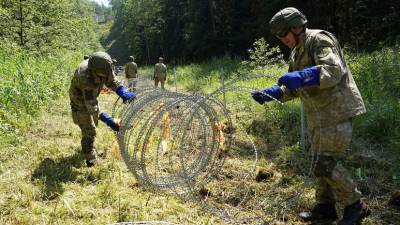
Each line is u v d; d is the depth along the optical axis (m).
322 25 25.73
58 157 5.43
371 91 7.28
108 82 4.93
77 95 4.95
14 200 4.00
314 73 2.90
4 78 8.20
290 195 4.20
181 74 22.45
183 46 48.22
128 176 4.82
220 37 38.38
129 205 3.98
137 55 59.69
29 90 8.11
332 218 3.69
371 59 9.01
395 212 3.74
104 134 6.82
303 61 3.22
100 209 3.91
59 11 19.80
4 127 6.21
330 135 3.17
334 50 3.05
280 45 25.11
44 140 6.21
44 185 4.32
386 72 7.90
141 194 4.32
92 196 4.17
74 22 21.17
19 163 5.10
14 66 9.09
